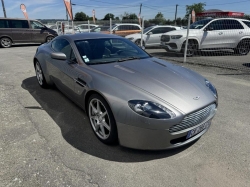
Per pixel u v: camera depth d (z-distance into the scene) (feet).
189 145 7.86
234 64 22.80
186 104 6.70
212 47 27.81
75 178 6.14
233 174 6.41
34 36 42.57
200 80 8.66
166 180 6.15
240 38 28.17
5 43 40.16
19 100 11.95
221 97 12.73
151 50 36.47
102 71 8.31
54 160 6.89
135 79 7.62
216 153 7.40
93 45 10.30
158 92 6.93
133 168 6.63
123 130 6.76
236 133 8.68
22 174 6.23
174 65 10.24
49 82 13.01
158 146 6.64
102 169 6.55
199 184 6.02
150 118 6.27
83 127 9.09
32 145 7.67
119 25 42.55
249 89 14.21
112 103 6.82
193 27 28.60
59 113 10.37
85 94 8.30
